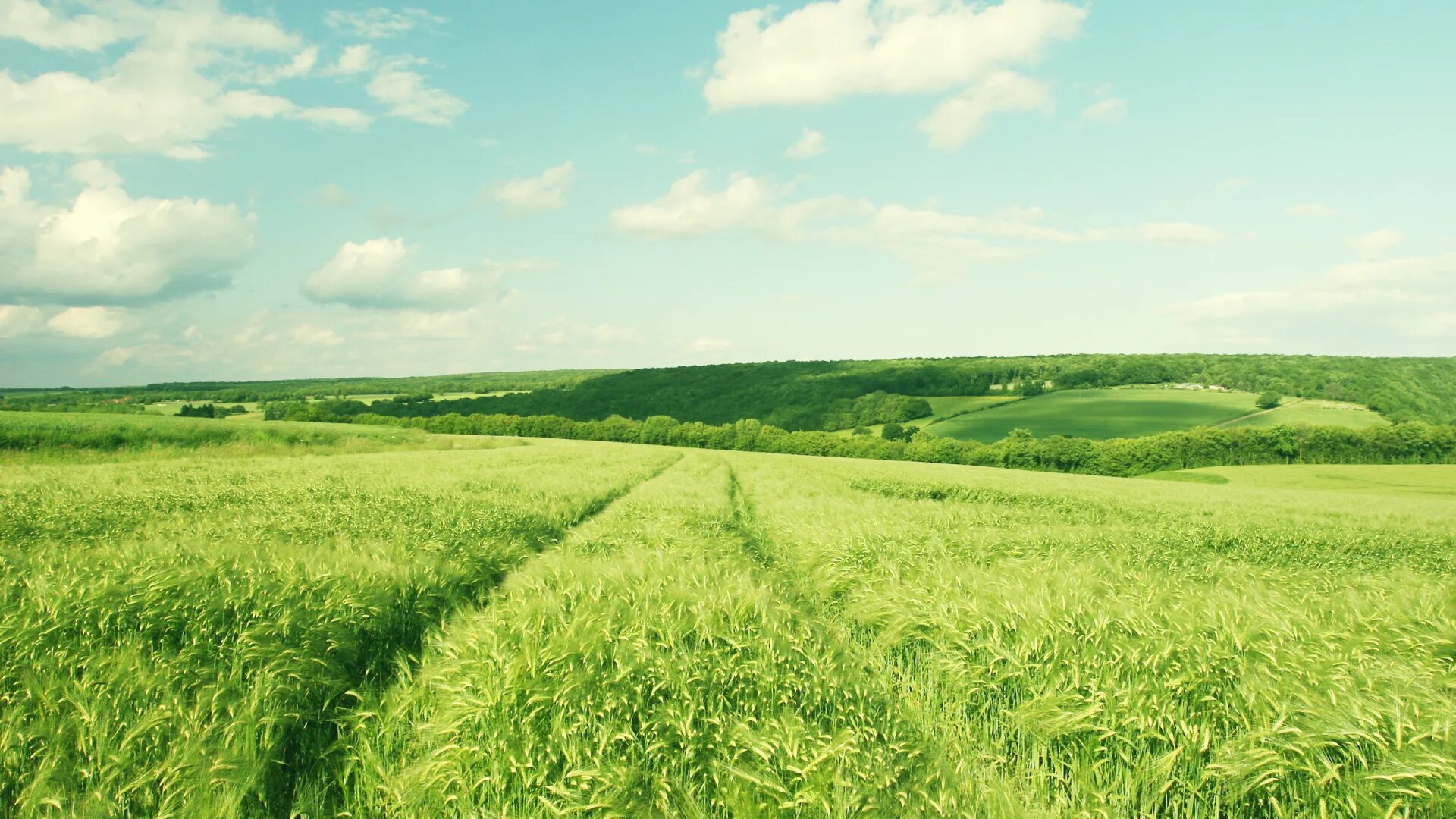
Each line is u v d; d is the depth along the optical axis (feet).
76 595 18.01
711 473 107.76
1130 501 85.61
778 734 14.29
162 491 49.62
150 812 13.17
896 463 190.08
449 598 23.70
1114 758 16.30
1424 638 18.93
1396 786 13.34
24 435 114.73
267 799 14.34
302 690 16.40
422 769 13.99
